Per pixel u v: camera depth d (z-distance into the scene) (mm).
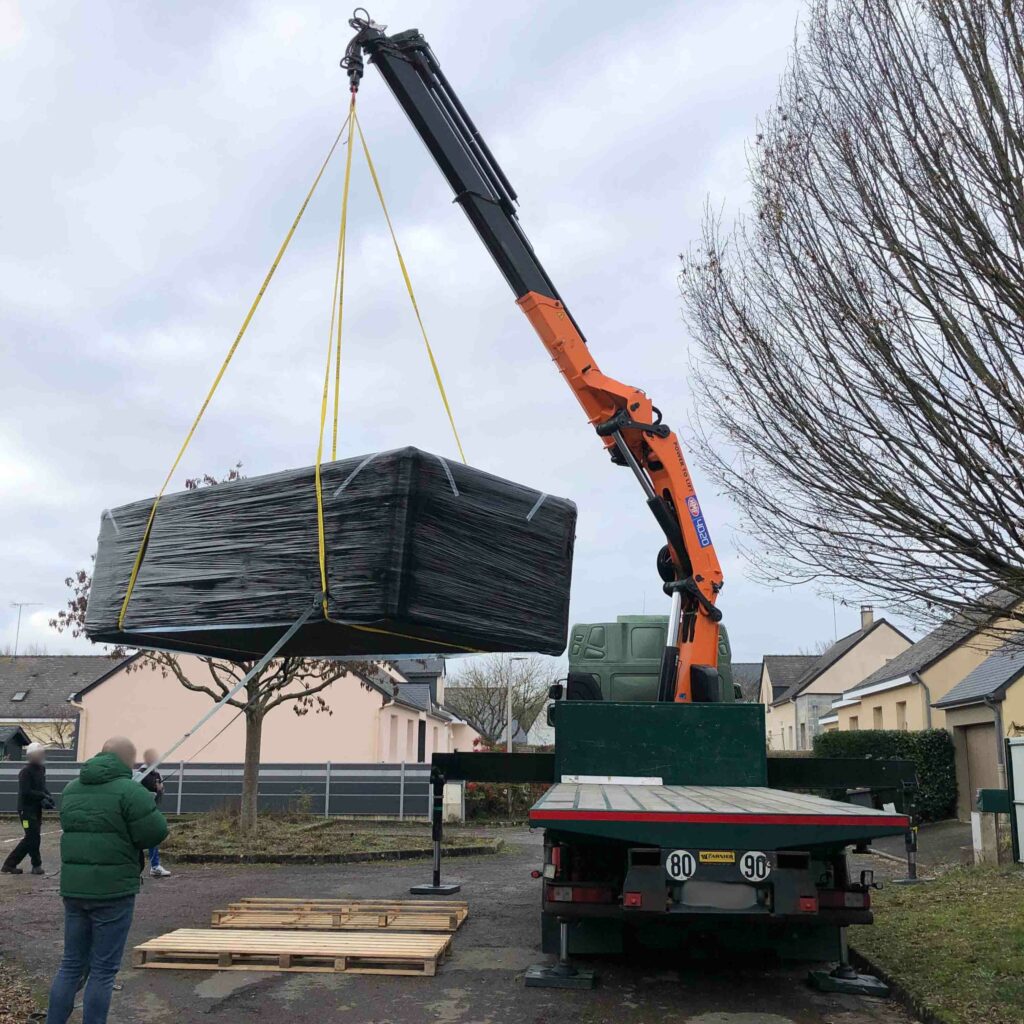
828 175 6078
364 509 5250
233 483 5820
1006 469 5293
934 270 5547
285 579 5414
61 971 5160
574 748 7773
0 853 15125
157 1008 6312
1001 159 5348
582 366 9164
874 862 14023
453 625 5441
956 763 20250
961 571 5586
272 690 15602
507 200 9125
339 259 5926
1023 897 9367
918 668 23906
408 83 8664
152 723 26703
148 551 6102
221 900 10430
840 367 5918
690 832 5770
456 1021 6047
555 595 6285
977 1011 5840
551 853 6527
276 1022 6035
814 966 7465
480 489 5773
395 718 30562
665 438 9328
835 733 22797
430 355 6484
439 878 11070
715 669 8969
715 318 6691
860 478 5816
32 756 12867
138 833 5203
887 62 5836
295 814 19719
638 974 7230
